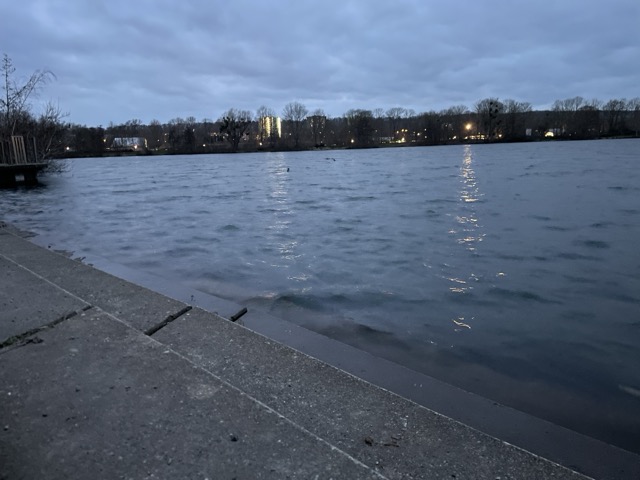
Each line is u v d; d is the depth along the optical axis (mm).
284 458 1534
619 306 4676
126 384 1959
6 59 22750
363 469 1494
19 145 21266
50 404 1800
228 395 1900
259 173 32438
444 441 1790
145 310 3088
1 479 1397
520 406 2779
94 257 6328
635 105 130000
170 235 8586
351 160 55469
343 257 6719
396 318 4270
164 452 1540
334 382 2242
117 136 136750
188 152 119875
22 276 3494
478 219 10258
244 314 3824
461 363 3369
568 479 1593
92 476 1419
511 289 5199
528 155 52094
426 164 40031
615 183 18297
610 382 3113
